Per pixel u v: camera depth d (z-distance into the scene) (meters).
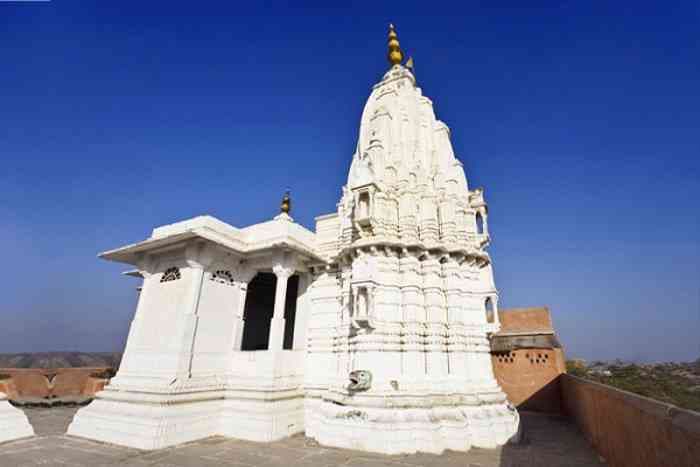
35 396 19.33
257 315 20.67
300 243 15.63
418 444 11.09
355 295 13.29
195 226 14.75
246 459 10.23
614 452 9.31
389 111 17.39
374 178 14.87
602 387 10.62
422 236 14.84
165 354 13.12
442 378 12.94
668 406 6.31
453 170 16.59
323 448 11.39
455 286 14.37
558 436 13.59
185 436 11.98
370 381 12.26
